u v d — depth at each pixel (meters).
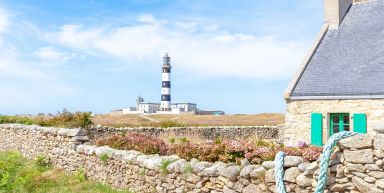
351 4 22.05
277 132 34.31
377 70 17.97
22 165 18.39
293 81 19.56
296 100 19.12
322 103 18.44
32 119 27.80
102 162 13.88
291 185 7.75
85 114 26.36
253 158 9.55
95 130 25.94
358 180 6.88
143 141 13.56
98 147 14.60
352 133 7.04
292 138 19.14
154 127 30.34
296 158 7.88
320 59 20.09
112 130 26.89
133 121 46.81
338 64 19.38
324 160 7.10
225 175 9.05
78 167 15.70
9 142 24.30
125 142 14.27
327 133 18.23
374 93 17.05
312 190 7.44
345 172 7.04
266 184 8.25
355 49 19.61
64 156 16.95
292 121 19.17
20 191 13.34
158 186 11.04
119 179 12.88
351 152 6.97
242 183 8.73
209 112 107.50
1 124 26.20
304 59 20.39
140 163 11.84
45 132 18.97
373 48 19.09
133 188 12.12
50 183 14.38
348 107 17.78
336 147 7.22
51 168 17.59
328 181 7.21
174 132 29.92
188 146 11.26
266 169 8.32
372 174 6.73
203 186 9.62
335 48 20.25
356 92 17.53
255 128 34.09
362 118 17.19
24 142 21.81
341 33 20.80
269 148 9.69
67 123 25.47
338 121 18.27
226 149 10.08
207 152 10.46
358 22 20.78
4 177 13.86
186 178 10.05
